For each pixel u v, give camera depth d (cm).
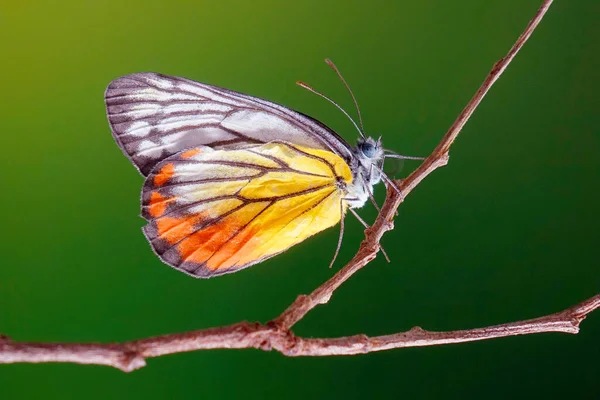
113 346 39
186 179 42
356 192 43
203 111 42
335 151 43
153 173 42
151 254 46
